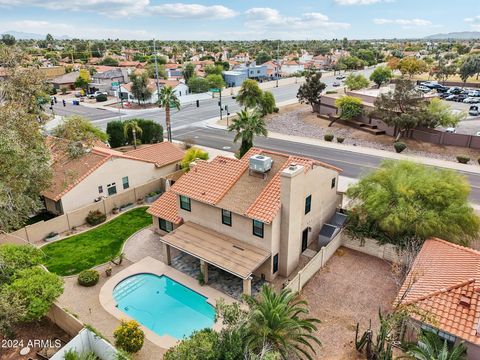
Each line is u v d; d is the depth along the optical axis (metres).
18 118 23.50
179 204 26.50
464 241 23.86
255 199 23.06
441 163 45.16
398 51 192.75
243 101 68.69
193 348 15.03
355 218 26.67
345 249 26.39
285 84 118.88
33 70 26.80
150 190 35.84
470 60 103.12
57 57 163.75
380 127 58.22
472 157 47.06
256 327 15.85
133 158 35.31
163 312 21.05
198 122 68.25
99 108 82.81
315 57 173.62
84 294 22.17
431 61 139.25
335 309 20.47
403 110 52.31
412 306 17.23
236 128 39.59
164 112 77.50
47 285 18.23
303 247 26.19
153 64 127.75
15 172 22.17
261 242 22.62
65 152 32.09
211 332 16.23
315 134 59.59
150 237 28.67
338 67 145.88
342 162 45.62
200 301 21.97
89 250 26.83
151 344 18.48
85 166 32.75
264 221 21.31
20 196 23.28
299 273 21.50
